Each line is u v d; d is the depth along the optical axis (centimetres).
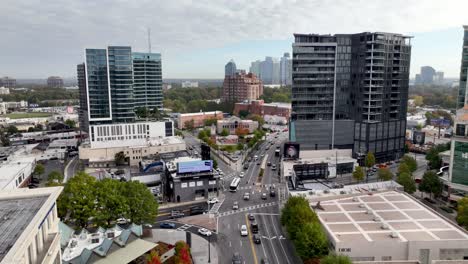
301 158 16812
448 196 11944
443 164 15138
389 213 9112
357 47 16912
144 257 7712
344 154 17388
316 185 12106
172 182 12462
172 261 7819
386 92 17175
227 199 12600
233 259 8088
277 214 11088
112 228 8531
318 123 17400
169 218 10862
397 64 17288
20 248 3612
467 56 12100
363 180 14612
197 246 8906
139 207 9294
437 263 6394
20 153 18700
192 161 12619
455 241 7412
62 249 7288
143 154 18050
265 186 14138
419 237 7662
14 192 5184
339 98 17412
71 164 18250
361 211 9288
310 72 17150
